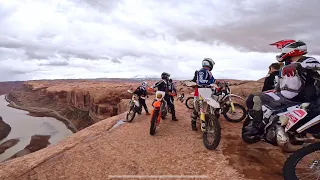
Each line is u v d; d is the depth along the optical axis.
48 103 158.62
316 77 3.21
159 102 6.62
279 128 3.48
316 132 3.07
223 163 4.31
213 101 4.89
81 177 4.04
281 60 3.79
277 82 4.10
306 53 3.54
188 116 9.47
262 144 5.18
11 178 4.04
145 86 10.26
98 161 4.70
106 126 7.83
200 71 5.46
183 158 4.67
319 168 3.08
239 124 7.31
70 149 5.42
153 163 4.51
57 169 4.37
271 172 3.88
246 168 4.06
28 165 4.53
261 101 3.90
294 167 2.96
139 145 5.64
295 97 3.49
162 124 7.93
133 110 8.74
